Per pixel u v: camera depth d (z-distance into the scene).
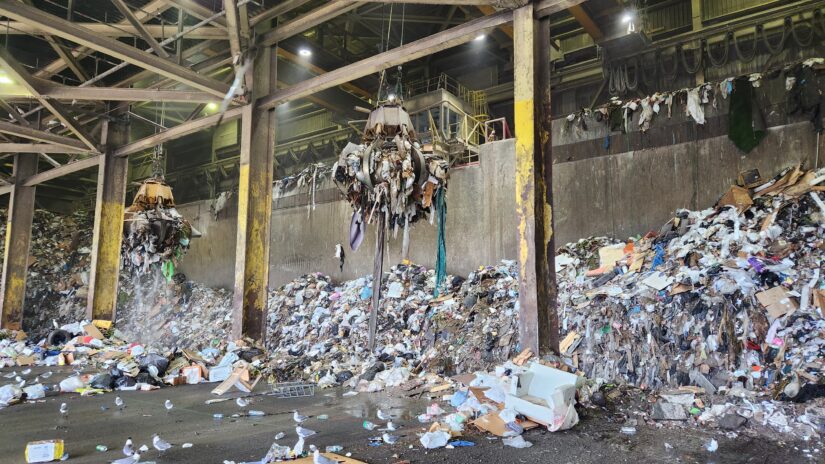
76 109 13.84
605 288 8.89
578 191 12.34
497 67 19.95
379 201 6.38
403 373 8.42
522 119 7.07
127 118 14.88
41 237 21.64
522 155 7.02
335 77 9.63
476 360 8.88
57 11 11.82
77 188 26.97
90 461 4.16
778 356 6.46
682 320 7.42
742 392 6.14
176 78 10.05
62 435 5.02
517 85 7.19
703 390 6.39
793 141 10.03
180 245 11.05
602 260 10.40
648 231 11.36
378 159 6.35
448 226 13.61
